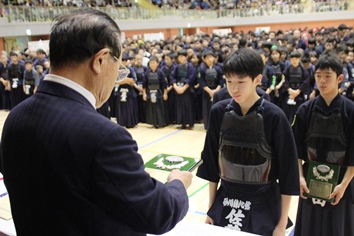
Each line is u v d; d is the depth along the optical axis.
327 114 1.95
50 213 0.89
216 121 1.66
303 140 2.07
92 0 15.11
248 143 1.54
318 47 8.42
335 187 1.96
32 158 0.89
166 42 11.34
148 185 0.91
